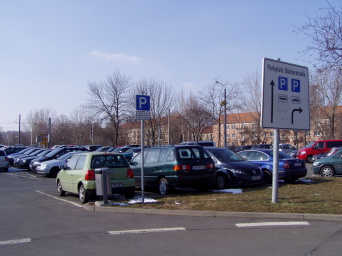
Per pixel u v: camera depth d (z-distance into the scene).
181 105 53.75
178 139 58.25
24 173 23.84
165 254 5.57
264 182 13.95
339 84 36.69
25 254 5.69
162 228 7.33
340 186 12.56
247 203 9.28
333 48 11.74
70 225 7.77
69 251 5.83
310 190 11.56
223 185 12.73
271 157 14.36
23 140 96.81
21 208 10.10
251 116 47.81
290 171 13.70
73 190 11.48
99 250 5.86
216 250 5.73
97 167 10.75
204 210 8.61
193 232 6.95
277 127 9.08
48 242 6.39
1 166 24.98
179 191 12.69
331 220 7.62
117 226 7.61
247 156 15.13
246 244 6.05
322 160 16.88
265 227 7.20
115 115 40.72
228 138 70.38
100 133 62.44
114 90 40.53
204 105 46.44
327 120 42.38
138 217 8.51
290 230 6.91
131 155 25.52
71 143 75.81
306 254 5.45
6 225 7.83
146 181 12.55
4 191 14.34
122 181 10.81
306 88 9.68
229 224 7.54
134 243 6.25
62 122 79.31
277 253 5.52
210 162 11.97
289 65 9.42
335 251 5.57
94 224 7.84
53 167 20.80
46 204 10.80
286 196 10.31
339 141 27.69
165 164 11.77
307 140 61.41
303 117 9.53
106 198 9.79
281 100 9.18
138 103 9.97
